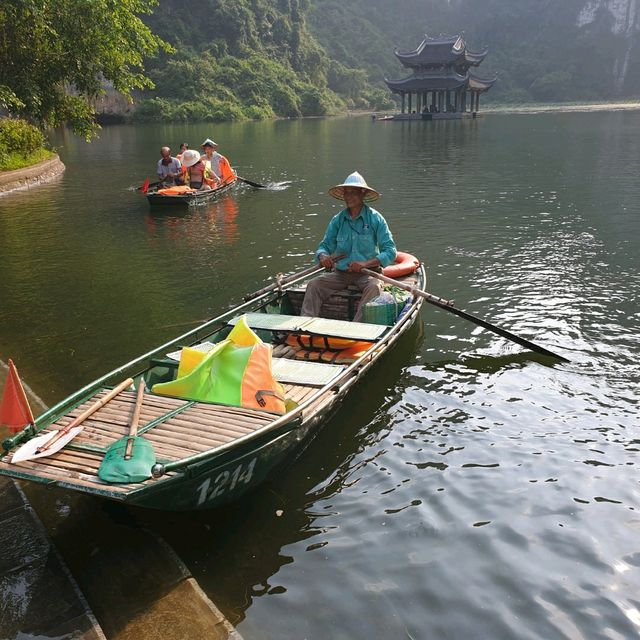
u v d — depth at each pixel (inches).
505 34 4328.3
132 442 133.7
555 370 225.5
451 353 241.6
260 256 384.2
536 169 749.3
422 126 1776.6
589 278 326.0
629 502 154.9
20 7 647.1
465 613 123.2
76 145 1208.8
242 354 165.9
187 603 122.2
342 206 538.6
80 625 115.2
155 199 537.3
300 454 174.6
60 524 144.1
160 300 308.0
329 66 3651.6
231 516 151.6
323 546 142.0
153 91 2496.3
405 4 4712.1
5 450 133.7
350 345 221.3
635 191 577.3
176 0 2824.8
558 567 134.6
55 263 378.3
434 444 181.8
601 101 3796.8
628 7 3951.8
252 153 1031.0
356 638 117.5
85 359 239.8
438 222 469.1
